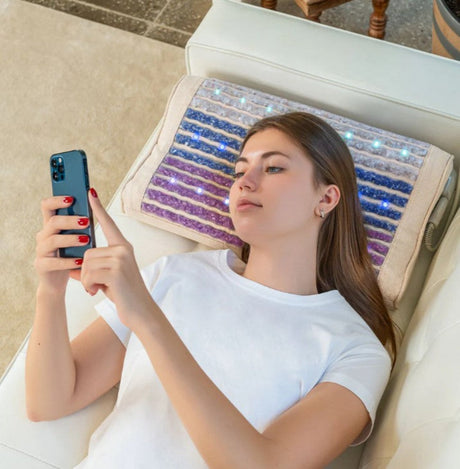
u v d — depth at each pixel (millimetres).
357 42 1594
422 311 1326
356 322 1319
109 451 1179
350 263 1425
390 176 1481
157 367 1039
